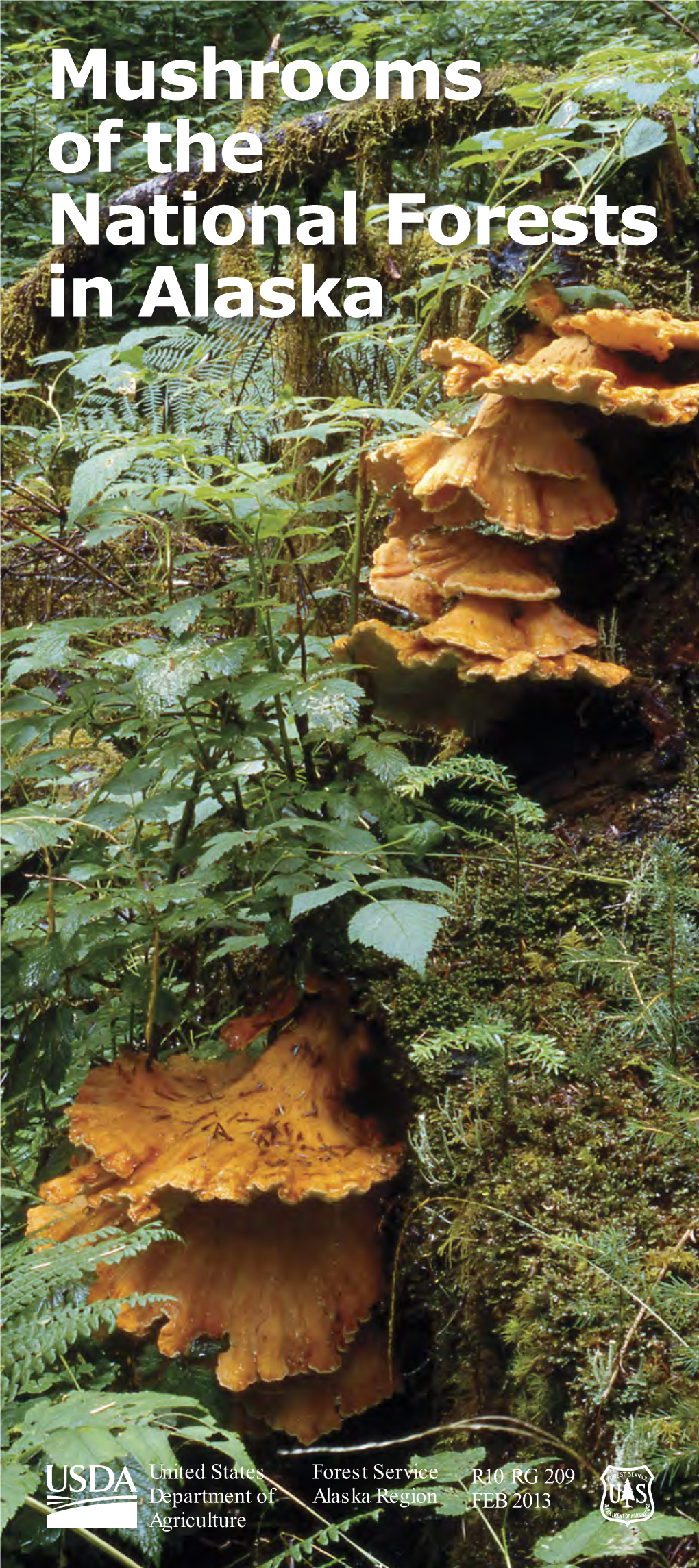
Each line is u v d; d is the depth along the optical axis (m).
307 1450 1.90
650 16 5.22
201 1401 2.29
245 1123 2.19
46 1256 1.79
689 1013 2.04
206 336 3.41
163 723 2.44
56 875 2.38
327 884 2.35
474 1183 2.11
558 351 2.38
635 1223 1.92
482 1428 1.87
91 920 2.29
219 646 2.18
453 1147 2.17
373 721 2.68
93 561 3.29
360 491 2.47
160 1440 1.36
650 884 2.06
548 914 2.35
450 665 2.33
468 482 2.28
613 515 2.36
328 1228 2.17
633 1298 1.73
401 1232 2.19
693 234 2.64
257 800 2.50
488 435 2.33
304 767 2.53
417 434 2.53
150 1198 2.07
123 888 2.30
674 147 2.63
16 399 4.00
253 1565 2.30
